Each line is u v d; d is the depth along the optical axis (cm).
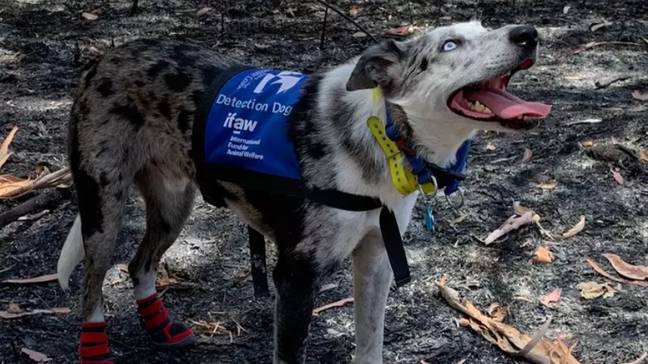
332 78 229
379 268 238
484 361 255
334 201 222
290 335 230
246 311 270
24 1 481
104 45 420
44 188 312
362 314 242
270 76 238
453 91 213
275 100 231
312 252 227
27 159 329
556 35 439
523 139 344
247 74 240
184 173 247
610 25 450
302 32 440
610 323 265
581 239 296
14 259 286
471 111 213
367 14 465
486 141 345
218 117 234
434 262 287
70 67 397
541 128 350
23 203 303
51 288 276
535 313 269
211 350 258
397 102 219
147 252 258
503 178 323
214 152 234
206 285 278
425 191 222
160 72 242
